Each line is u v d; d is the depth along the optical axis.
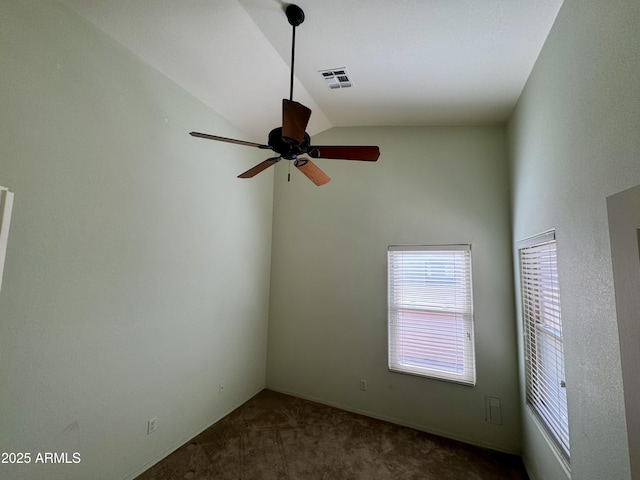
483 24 1.79
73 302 1.87
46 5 1.75
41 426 1.71
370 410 3.23
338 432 2.91
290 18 1.88
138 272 2.28
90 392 1.96
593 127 1.36
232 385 3.29
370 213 3.44
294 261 3.82
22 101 1.64
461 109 2.79
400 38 1.98
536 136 2.10
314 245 3.71
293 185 3.92
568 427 1.64
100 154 2.02
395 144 3.39
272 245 3.99
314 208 3.76
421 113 2.98
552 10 1.67
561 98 1.68
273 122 3.41
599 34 1.30
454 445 2.74
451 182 3.11
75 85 1.89
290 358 3.73
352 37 2.03
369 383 3.27
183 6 1.89
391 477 2.32
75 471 1.86
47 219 1.74
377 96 2.78
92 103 1.98
